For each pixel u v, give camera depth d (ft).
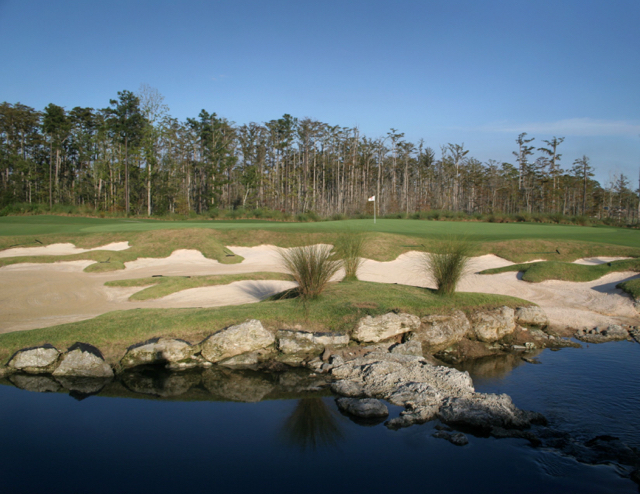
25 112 196.75
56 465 14.43
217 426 17.56
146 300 39.42
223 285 44.70
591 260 57.00
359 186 228.63
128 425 17.62
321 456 15.20
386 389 20.95
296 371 23.90
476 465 14.61
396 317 27.96
